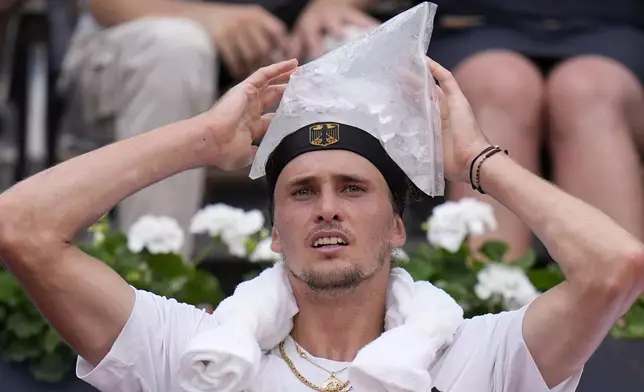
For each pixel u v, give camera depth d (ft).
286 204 31.68
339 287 31.14
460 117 32.50
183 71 51.06
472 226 41.83
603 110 49.73
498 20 52.80
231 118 32.42
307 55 53.72
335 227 30.91
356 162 31.37
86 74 54.03
